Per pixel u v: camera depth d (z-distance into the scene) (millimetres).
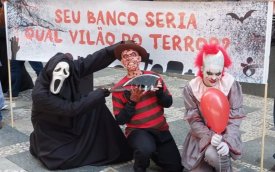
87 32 4371
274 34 5926
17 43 4652
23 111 5531
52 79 3557
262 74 3596
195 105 3430
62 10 4414
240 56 3654
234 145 3260
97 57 3914
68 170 3789
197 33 3863
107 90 3684
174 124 5031
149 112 3617
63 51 4512
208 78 3297
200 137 3340
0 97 4953
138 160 3484
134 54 3619
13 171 3766
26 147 4309
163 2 3957
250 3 3539
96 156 3910
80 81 4047
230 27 3672
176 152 3668
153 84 3479
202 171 3361
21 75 6242
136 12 4098
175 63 4039
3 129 4828
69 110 3562
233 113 3365
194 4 3814
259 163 3967
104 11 4238
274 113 4027
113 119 3945
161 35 4035
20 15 4574
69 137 3836
